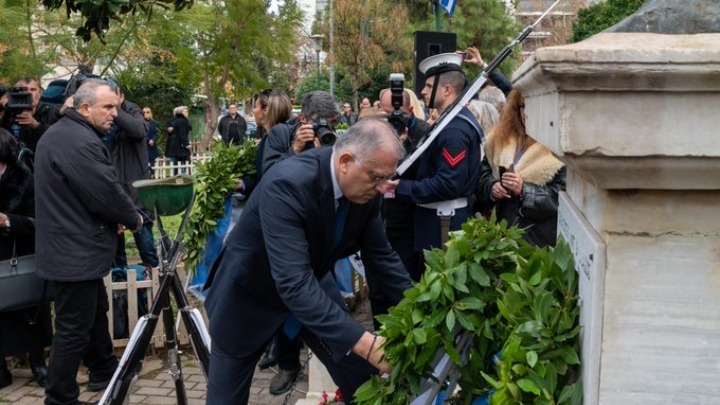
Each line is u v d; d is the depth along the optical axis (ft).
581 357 4.84
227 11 69.21
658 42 4.30
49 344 14.96
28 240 14.23
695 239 4.28
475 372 6.18
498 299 5.54
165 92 79.15
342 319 7.18
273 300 8.54
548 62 3.98
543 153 11.85
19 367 16.19
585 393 4.63
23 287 13.69
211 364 8.91
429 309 6.08
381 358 6.77
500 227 6.34
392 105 13.33
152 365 16.11
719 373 4.34
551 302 4.99
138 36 43.93
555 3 11.73
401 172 12.10
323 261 8.13
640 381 4.40
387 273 8.84
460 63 13.66
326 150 7.77
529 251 6.12
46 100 17.95
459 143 11.96
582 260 4.84
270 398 14.24
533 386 4.74
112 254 13.12
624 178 4.19
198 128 92.58
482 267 6.13
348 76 80.53
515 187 11.86
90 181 12.37
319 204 7.52
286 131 14.49
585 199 5.02
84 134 12.50
